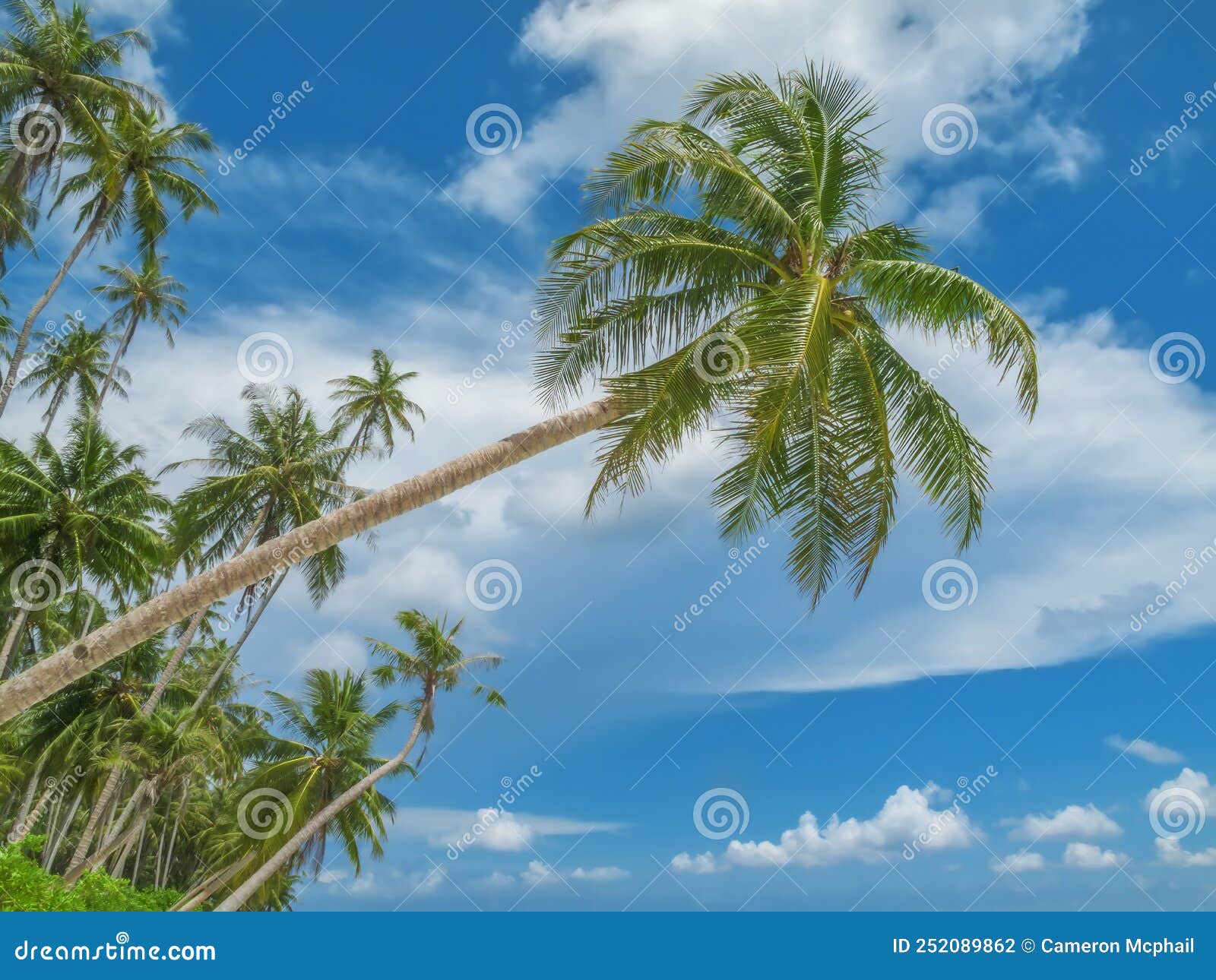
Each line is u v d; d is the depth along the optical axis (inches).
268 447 1403.8
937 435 538.9
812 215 531.5
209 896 1344.7
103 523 1170.0
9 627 1256.8
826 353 451.2
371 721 1456.7
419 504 469.7
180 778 1440.7
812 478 544.1
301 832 1248.2
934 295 498.6
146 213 1337.4
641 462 508.4
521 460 492.7
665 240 523.5
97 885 997.8
